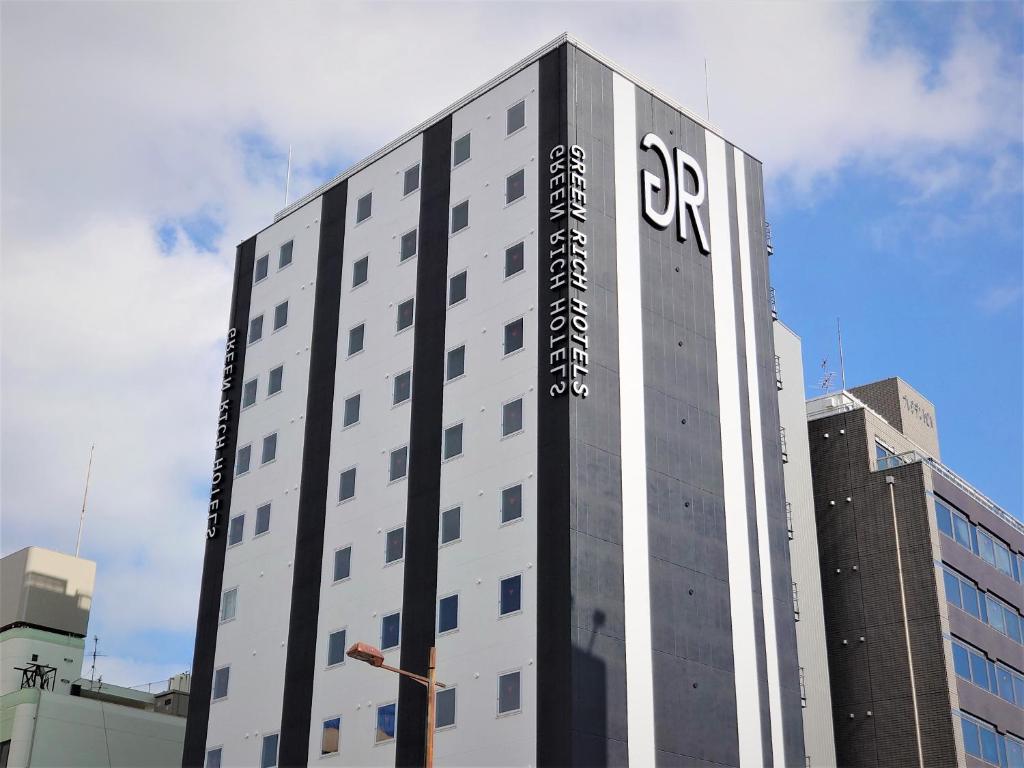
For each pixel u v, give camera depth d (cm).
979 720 7144
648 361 6344
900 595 7300
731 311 6931
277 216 8181
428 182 7175
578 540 5656
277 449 7375
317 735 6356
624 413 6106
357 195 7625
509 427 6122
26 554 9256
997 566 7950
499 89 6981
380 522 6550
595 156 6556
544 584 5659
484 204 6775
